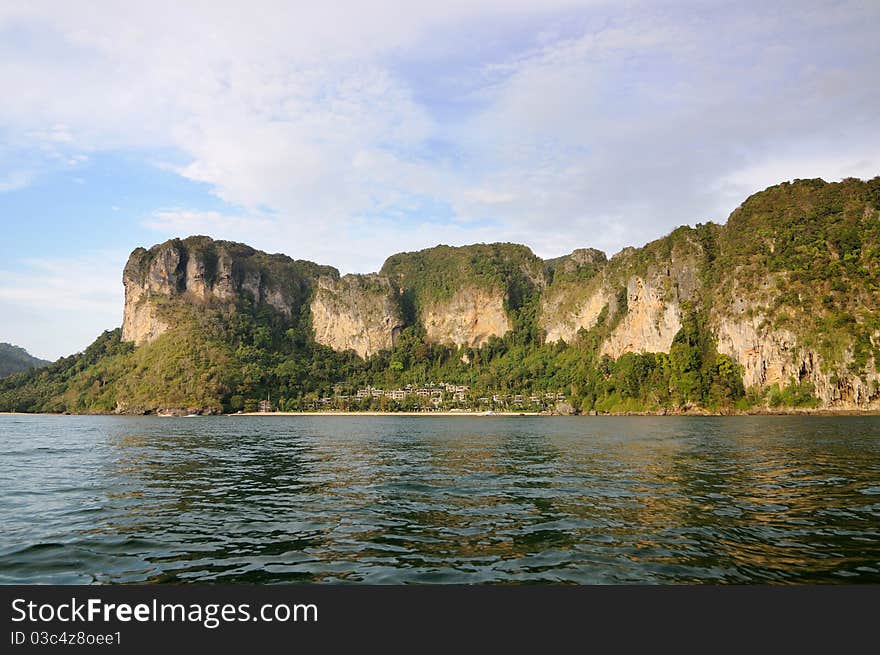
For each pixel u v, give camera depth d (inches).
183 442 2322.8
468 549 632.4
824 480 1097.4
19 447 2015.3
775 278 6058.1
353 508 857.5
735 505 856.3
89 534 704.4
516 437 2632.9
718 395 5944.9
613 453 1731.1
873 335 5295.3
